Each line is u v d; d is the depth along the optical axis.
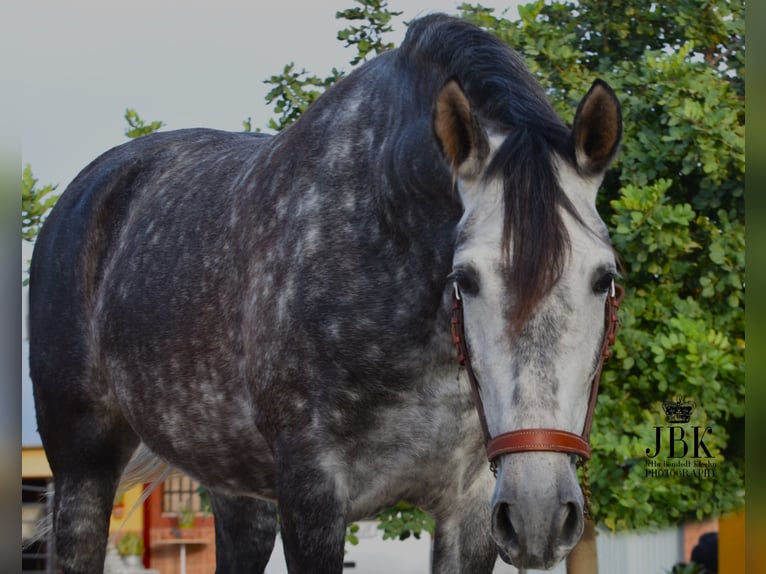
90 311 4.79
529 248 2.73
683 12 6.05
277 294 3.64
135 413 4.42
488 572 3.68
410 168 3.36
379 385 3.47
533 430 2.71
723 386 5.55
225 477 4.14
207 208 4.23
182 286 4.14
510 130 3.09
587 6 6.25
